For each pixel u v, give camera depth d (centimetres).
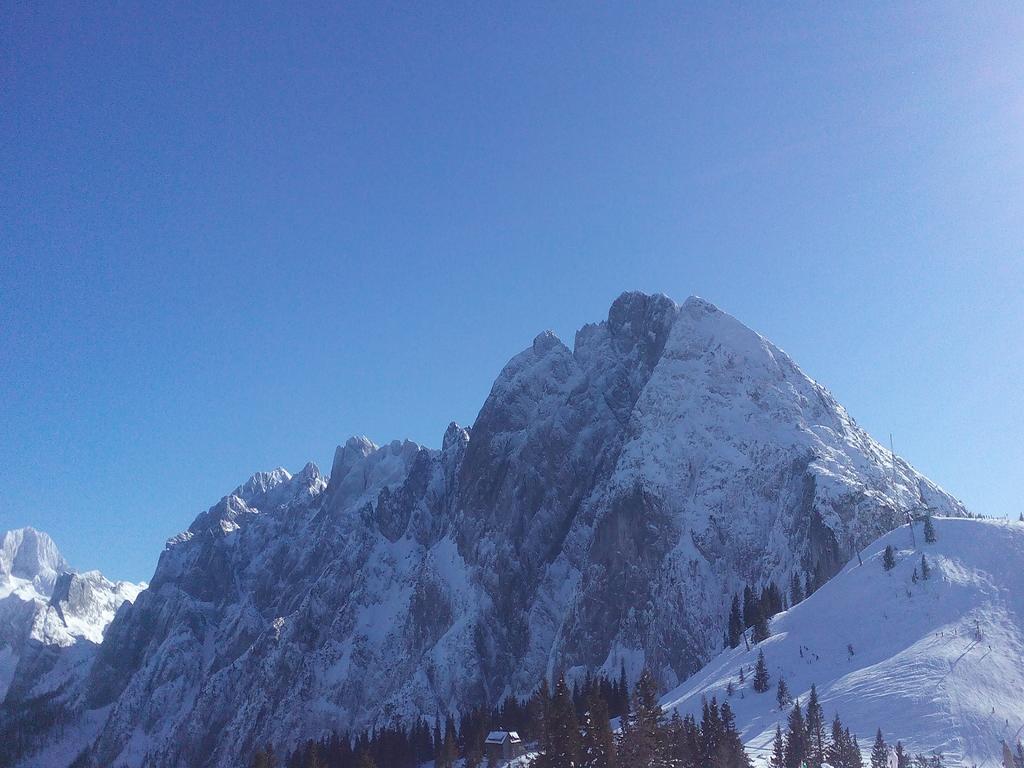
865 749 10869
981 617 13788
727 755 10581
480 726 17912
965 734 10881
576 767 10919
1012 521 17112
